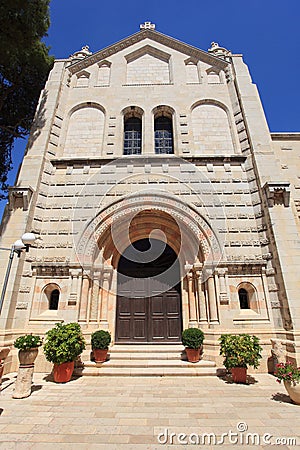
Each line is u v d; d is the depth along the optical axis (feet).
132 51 53.67
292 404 20.13
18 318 31.58
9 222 34.81
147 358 31.12
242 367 26.32
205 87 49.03
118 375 28.14
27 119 54.80
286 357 27.89
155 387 24.59
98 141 44.93
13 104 53.21
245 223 37.04
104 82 51.06
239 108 45.44
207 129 45.32
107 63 52.90
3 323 29.68
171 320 37.40
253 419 17.37
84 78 51.72
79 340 27.45
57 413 18.51
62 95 48.08
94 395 22.36
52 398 21.59
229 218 37.29
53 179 40.57
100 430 15.83
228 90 48.65
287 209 34.88
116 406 19.81
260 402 20.61
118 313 37.78
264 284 33.53
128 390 23.72
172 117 46.85
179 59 52.39
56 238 36.45
